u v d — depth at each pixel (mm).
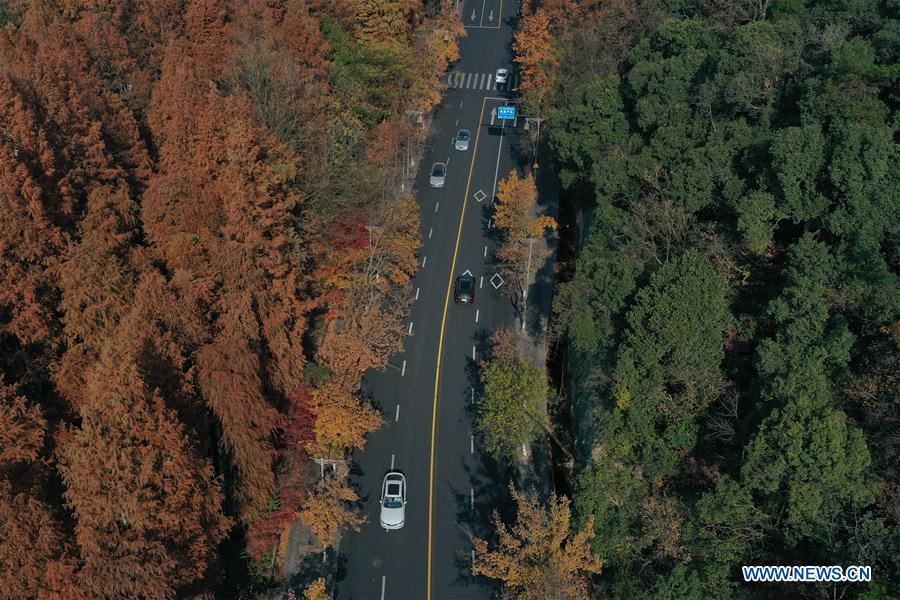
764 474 39500
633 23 79938
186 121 56531
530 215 74562
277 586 50031
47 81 54000
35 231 47344
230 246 51531
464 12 121500
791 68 56438
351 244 64188
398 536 53344
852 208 46500
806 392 40094
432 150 91125
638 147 64438
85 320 47594
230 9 78062
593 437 52188
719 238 52656
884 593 35406
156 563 38625
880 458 39781
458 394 63375
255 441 46531
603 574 45312
